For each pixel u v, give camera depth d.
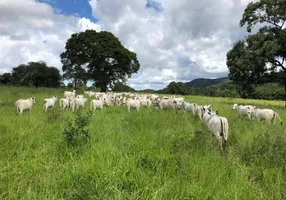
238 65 25.59
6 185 4.24
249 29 26.98
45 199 3.75
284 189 4.48
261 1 24.41
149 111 14.05
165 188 4.14
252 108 13.33
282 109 21.20
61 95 24.55
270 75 26.33
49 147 6.13
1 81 62.81
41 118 9.69
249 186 4.50
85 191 4.05
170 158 5.70
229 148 6.67
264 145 6.48
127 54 43.31
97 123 9.05
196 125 9.98
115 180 4.37
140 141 6.74
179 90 78.44
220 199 3.98
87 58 41.38
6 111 11.00
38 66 58.03
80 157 5.46
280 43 23.80
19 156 5.46
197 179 4.69
